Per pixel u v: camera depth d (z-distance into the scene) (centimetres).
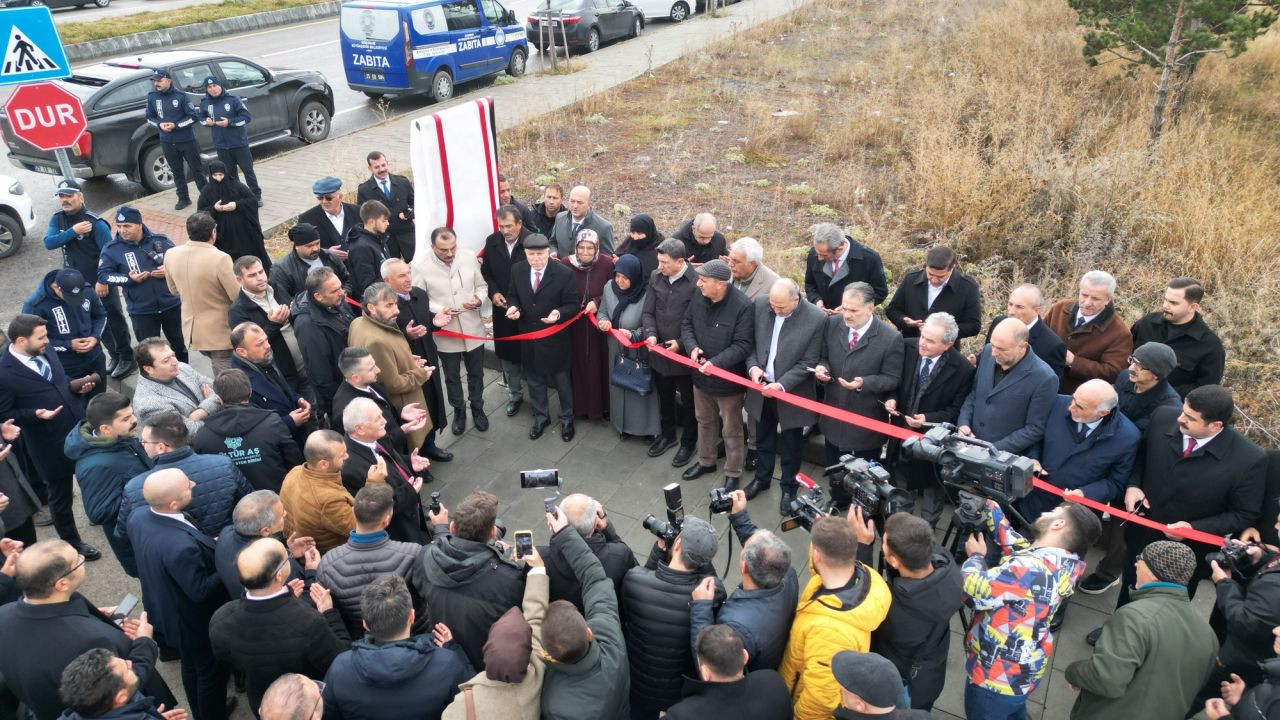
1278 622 347
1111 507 458
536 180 1148
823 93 1529
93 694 299
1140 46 1159
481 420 692
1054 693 439
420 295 610
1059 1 1738
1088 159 991
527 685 309
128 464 462
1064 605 479
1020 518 407
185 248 644
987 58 1466
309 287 550
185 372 555
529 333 638
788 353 542
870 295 511
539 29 1822
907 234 955
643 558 544
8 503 486
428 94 1539
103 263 697
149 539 391
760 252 595
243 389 480
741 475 610
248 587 341
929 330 477
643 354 623
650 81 1656
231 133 1043
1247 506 417
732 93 1543
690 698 309
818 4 2234
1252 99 1252
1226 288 764
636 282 623
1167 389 466
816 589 336
